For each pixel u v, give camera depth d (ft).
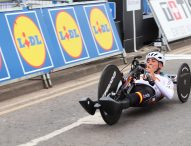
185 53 41.32
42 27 29.19
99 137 18.63
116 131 19.30
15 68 26.43
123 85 20.18
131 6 40.55
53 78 29.58
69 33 31.22
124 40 39.78
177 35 44.37
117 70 20.33
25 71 27.02
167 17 43.96
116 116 19.84
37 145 18.06
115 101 18.89
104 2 35.76
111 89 19.97
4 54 26.07
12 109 23.85
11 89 26.43
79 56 31.45
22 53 27.17
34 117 22.21
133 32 40.88
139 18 41.93
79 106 23.94
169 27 43.60
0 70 25.55
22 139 18.89
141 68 21.24
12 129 20.36
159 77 21.58
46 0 43.52
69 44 30.94
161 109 22.50
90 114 19.97
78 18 32.50
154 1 43.29
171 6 45.37
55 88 28.58
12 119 22.00
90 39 32.96
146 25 43.65
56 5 30.91
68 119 21.58
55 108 23.76
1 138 19.15
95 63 34.76
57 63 29.48
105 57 34.04
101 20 34.71
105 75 19.65
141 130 19.34
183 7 47.44
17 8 27.78
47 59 28.78
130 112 22.13
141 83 20.93
